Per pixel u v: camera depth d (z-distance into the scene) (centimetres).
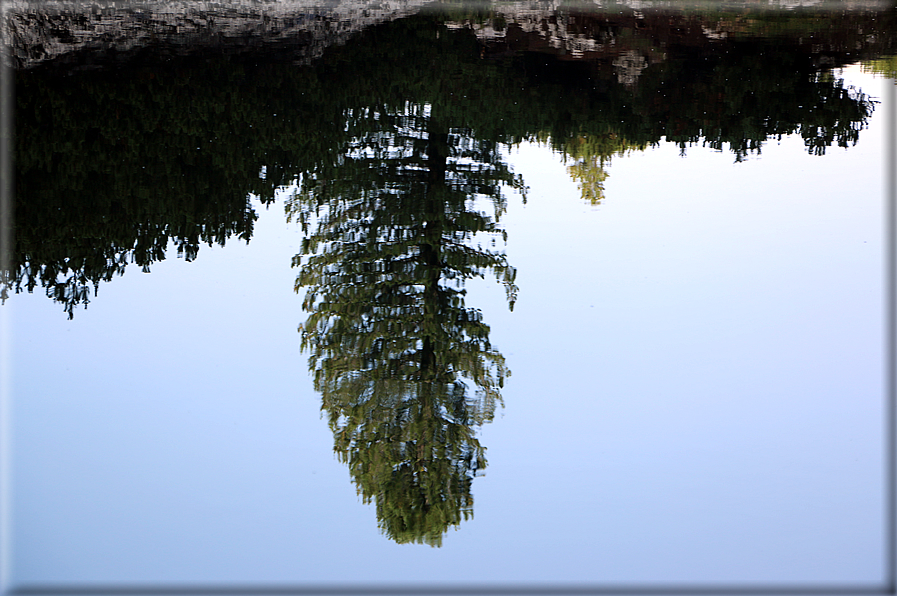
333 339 888
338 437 746
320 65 1989
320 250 1072
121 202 1180
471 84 1855
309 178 1293
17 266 995
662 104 1697
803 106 1652
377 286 991
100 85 1727
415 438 753
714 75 1920
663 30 2453
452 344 891
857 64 1997
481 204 1218
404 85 1833
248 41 2203
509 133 1527
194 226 1121
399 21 2550
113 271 993
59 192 1197
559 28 2475
